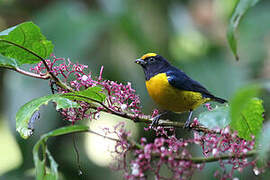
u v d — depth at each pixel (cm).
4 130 1425
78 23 1270
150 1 1402
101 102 630
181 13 1447
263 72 1298
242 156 510
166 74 1010
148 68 1051
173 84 987
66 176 1166
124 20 1316
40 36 606
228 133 550
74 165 1172
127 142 505
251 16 1366
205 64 1320
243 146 528
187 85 994
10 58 634
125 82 1273
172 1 1432
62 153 1173
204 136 575
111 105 672
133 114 696
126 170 502
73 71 669
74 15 1298
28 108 596
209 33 1445
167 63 1056
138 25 1328
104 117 1241
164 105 1040
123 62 1302
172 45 1396
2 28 1445
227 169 880
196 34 1432
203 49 1401
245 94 324
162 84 997
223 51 1384
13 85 1154
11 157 1443
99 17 1309
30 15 1428
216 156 508
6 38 599
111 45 1309
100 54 1288
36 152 492
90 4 1405
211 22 1471
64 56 1219
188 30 1427
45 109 1109
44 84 1138
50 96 605
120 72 1285
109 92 663
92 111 702
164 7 1410
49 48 629
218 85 1264
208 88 1262
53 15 1303
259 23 1352
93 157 1207
